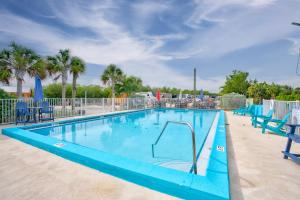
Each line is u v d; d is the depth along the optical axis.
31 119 8.59
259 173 3.13
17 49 11.48
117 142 6.19
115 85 23.39
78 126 9.02
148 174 2.68
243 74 36.25
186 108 19.23
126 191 2.53
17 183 2.69
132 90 25.03
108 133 7.61
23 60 11.42
